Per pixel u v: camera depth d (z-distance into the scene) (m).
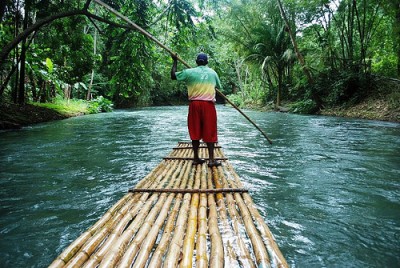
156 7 7.50
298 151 4.70
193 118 3.31
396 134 6.41
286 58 15.37
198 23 7.36
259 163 3.89
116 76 7.36
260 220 1.84
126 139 6.15
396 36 11.25
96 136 6.56
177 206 2.10
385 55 13.45
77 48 9.09
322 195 2.65
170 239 1.60
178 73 3.22
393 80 11.38
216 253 1.42
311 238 1.88
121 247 1.49
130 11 6.91
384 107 10.22
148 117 12.79
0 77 9.95
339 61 13.63
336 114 11.86
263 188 2.86
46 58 11.45
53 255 1.70
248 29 17.78
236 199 2.23
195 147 3.42
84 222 2.11
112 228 1.74
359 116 10.59
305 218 2.18
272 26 16.86
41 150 4.81
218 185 2.58
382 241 1.84
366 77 11.80
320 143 5.44
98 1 3.78
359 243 1.82
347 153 4.49
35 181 3.09
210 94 3.26
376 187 2.87
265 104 18.91
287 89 17.69
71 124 9.22
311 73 14.41
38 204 2.45
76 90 19.34
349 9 12.24
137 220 1.84
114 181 3.10
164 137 6.48
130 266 1.34
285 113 14.59
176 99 31.52
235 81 31.45
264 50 16.64
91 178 3.21
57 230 1.99
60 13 6.22
